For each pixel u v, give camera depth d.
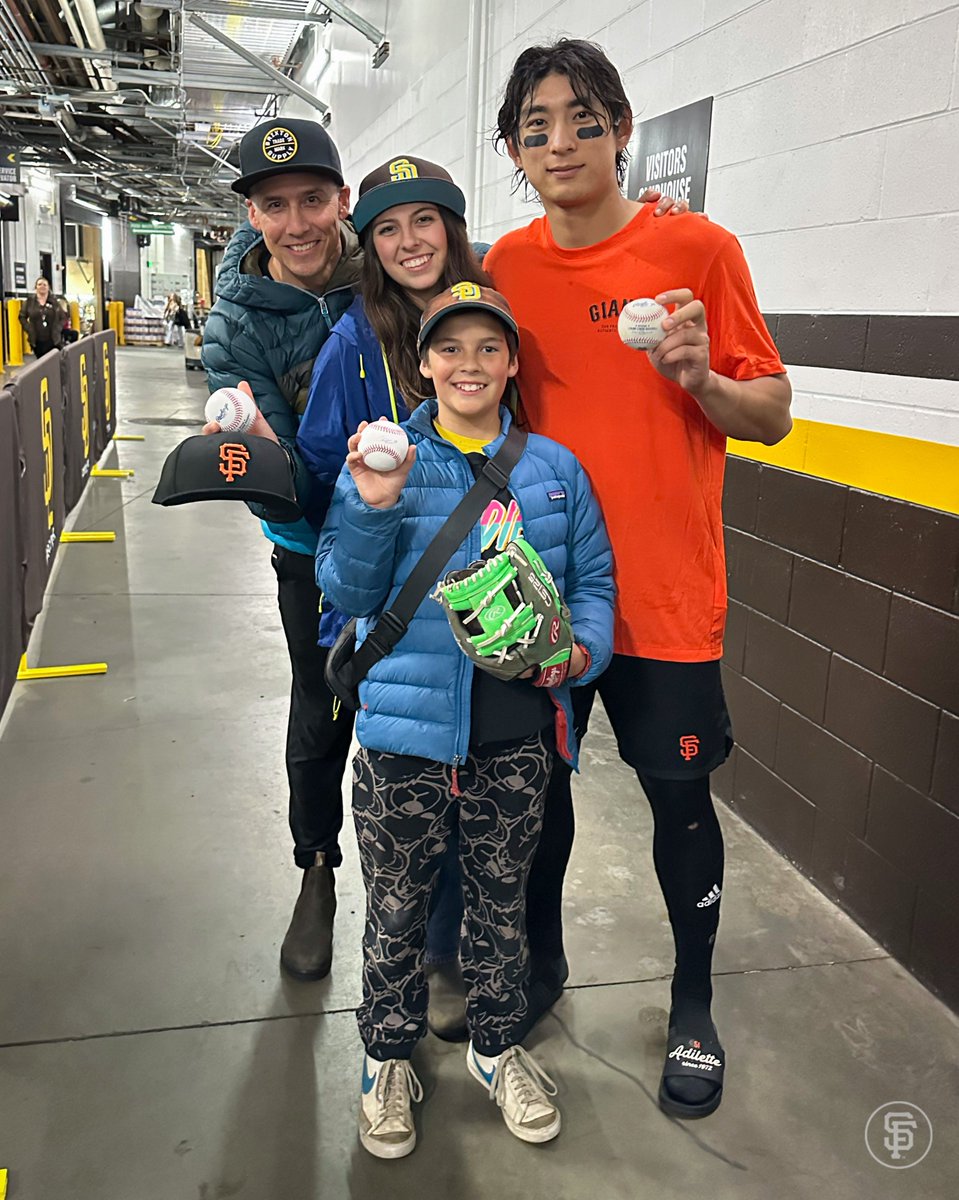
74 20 9.61
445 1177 1.70
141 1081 1.89
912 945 2.26
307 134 1.71
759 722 2.88
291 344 1.84
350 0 7.94
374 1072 1.78
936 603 2.16
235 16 8.34
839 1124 1.84
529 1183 1.70
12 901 2.45
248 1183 1.68
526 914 2.08
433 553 1.55
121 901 2.46
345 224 1.92
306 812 2.24
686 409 1.67
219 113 12.12
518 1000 1.79
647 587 1.73
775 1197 1.68
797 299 2.59
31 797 2.97
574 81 1.53
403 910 1.70
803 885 2.63
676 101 3.11
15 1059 1.94
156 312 34.28
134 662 4.11
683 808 1.83
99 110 14.45
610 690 1.83
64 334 16.27
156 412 13.13
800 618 2.66
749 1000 2.17
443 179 1.65
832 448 2.49
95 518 6.82
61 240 25.50
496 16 4.60
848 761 2.47
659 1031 2.07
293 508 1.61
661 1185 1.70
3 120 15.78
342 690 1.64
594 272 1.67
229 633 4.53
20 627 3.79
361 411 1.73
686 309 1.44
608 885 2.61
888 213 2.25
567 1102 1.88
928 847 2.20
